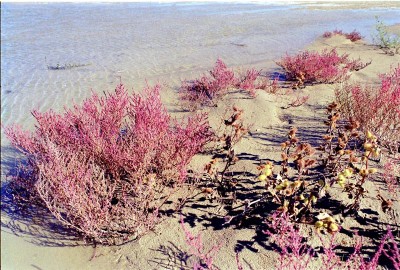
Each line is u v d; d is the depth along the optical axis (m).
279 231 3.09
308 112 6.20
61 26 18.95
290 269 2.88
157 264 3.30
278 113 6.21
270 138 5.24
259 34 15.45
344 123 5.48
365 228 3.37
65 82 9.05
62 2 33.12
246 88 7.01
